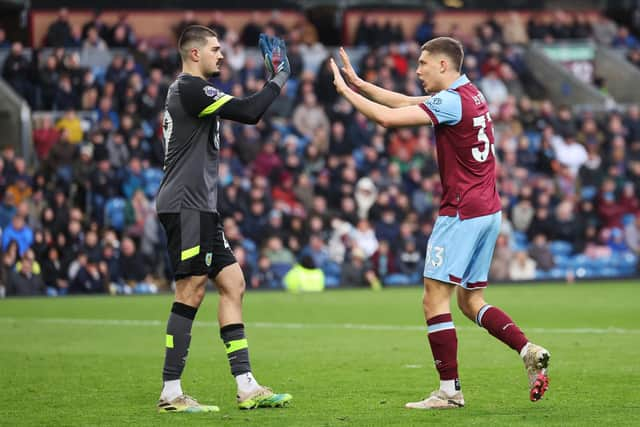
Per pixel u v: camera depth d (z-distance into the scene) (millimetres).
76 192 67812
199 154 22172
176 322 22062
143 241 65812
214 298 58156
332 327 41594
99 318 46406
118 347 34531
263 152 73562
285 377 26859
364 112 21875
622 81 96938
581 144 84062
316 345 34781
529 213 76438
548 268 73250
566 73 91688
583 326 40969
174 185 22156
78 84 75812
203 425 19859
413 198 74875
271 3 96500
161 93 74500
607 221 78062
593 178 81938
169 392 21875
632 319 44062
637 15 106750
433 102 21812
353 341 36094
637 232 77562
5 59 77438
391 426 19484
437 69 22391
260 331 39938
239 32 93062
